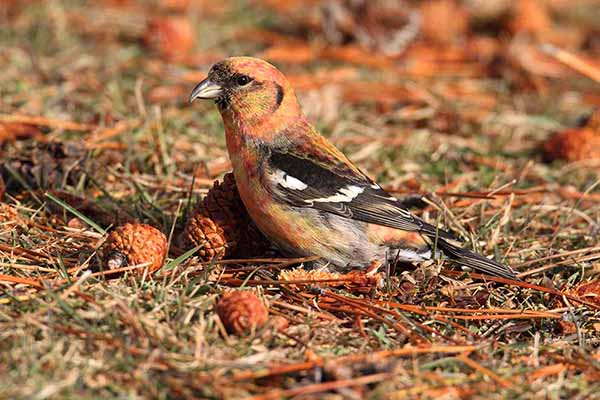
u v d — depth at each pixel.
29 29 17.52
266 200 9.76
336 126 14.29
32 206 10.98
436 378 7.68
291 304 9.08
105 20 18.44
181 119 13.96
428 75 17.00
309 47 17.69
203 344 7.93
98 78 15.48
